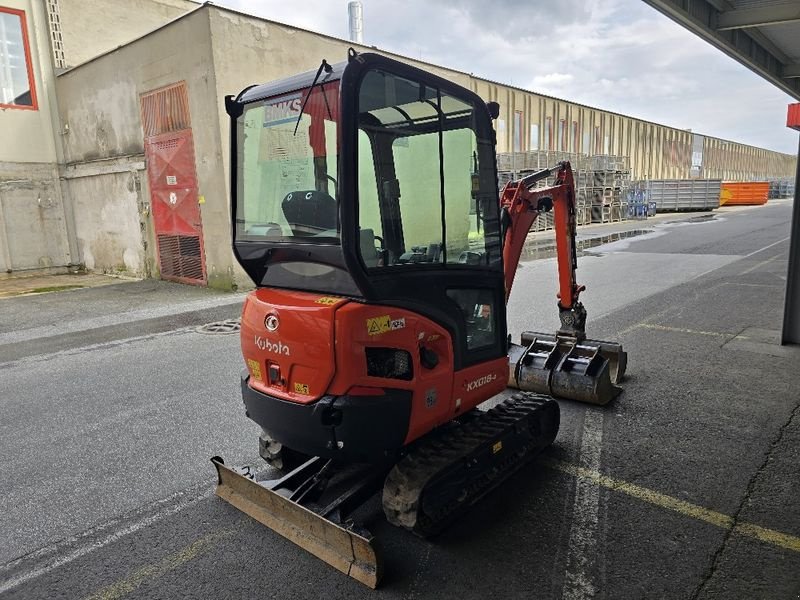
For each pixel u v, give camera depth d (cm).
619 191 2719
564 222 508
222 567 296
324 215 286
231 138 340
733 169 5619
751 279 1052
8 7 1409
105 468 412
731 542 301
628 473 377
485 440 337
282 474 389
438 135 317
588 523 323
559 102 2775
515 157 2138
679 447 410
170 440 455
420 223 309
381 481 326
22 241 1485
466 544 308
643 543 303
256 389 316
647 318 791
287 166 309
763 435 424
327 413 279
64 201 1554
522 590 271
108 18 1573
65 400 557
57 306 1062
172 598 275
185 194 1202
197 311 961
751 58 987
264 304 310
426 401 304
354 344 272
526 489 361
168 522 340
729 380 540
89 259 1555
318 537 301
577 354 518
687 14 730
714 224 2328
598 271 1218
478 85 2169
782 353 616
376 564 274
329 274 291
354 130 265
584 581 275
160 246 1311
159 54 1183
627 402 495
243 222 339
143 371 639
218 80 1073
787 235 1773
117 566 301
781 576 273
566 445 419
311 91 287
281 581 283
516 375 522
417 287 299
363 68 271
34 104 1482
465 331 333
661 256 1409
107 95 1350
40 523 345
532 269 1275
